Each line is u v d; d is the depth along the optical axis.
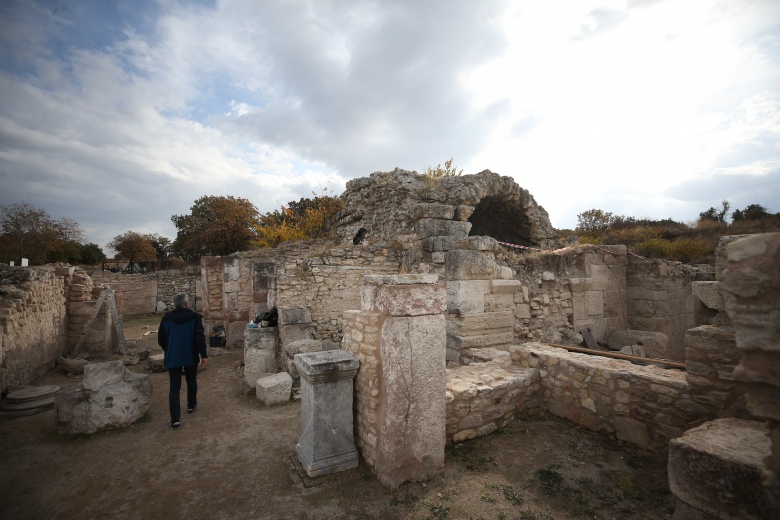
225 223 24.92
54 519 2.93
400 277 3.33
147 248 28.03
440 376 3.44
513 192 10.51
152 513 2.99
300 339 6.95
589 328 8.85
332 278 8.77
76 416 4.46
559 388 4.50
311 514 2.93
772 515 1.59
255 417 5.05
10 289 5.87
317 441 3.43
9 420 4.95
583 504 2.94
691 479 2.04
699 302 10.65
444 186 9.54
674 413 3.44
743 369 1.63
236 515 2.95
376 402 3.35
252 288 10.06
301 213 26.02
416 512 2.91
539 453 3.72
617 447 3.78
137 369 7.93
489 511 2.89
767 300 1.55
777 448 1.60
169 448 4.13
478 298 6.96
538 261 8.30
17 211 16.58
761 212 22.95
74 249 22.23
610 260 9.51
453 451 3.78
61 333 8.02
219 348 10.31
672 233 18.91
